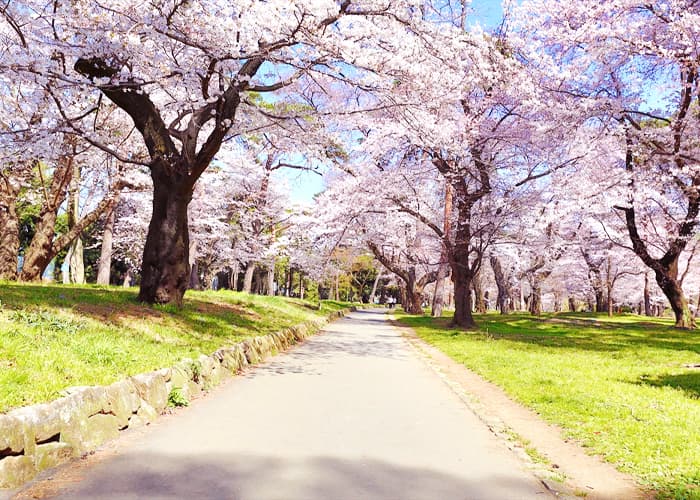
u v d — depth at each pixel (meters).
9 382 4.92
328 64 10.80
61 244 20.52
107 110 18.42
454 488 4.40
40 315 8.01
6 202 19.38
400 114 12.21
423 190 26.97
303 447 5.43
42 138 12.27
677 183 21.17
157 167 13.00
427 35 10.86
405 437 6.01
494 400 8.48
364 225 28.80
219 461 4.87
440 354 15.20
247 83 11.90
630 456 5.32
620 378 10.28
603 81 20.36
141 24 10.24
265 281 63.59
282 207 35.59
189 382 7.88
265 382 9.44
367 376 10.64
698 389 9.23
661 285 26.03
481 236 23.98
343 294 96.12
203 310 14.52
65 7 10.42
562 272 49.78
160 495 3.98
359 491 4.21
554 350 15.27
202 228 31.53
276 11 9.24
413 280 44.97
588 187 22.25
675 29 15.49
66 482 4.21
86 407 5.20
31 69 10.31
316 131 13.81
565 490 4.44
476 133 21.02
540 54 18.66
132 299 13.00
